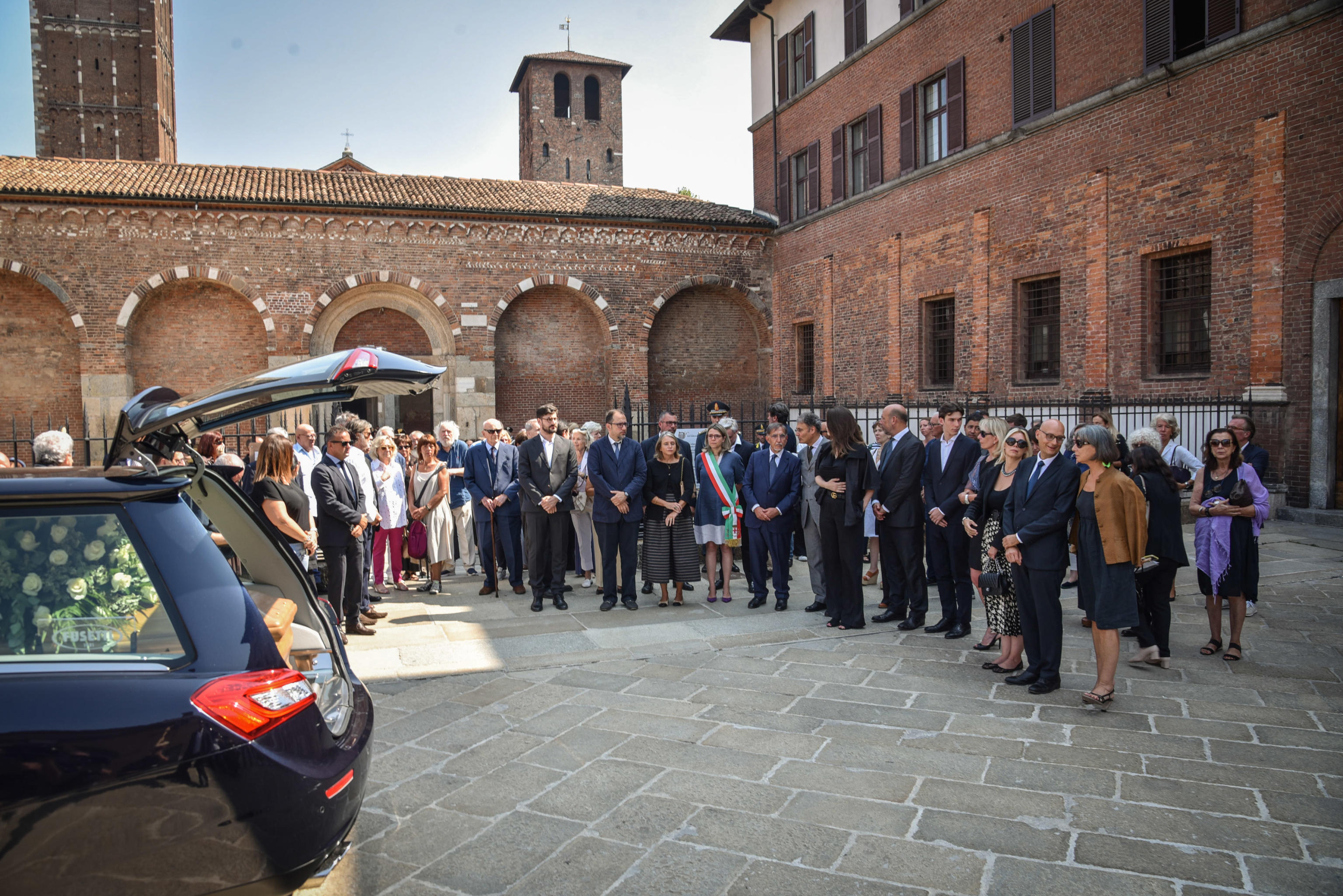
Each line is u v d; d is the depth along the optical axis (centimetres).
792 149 2525
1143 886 315
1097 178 1537
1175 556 580
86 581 261
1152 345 1462
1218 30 1326
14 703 237
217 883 246
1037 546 536
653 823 371
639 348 2455
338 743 290
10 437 2067
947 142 1934
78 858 232
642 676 587
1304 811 370
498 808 389
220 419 366
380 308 2292
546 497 798
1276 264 1249
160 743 240
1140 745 447
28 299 2073
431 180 2512
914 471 696
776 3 2578
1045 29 1650
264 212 2134
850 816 373
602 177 4538
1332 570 887
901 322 2073
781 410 804
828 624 721
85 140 3606
